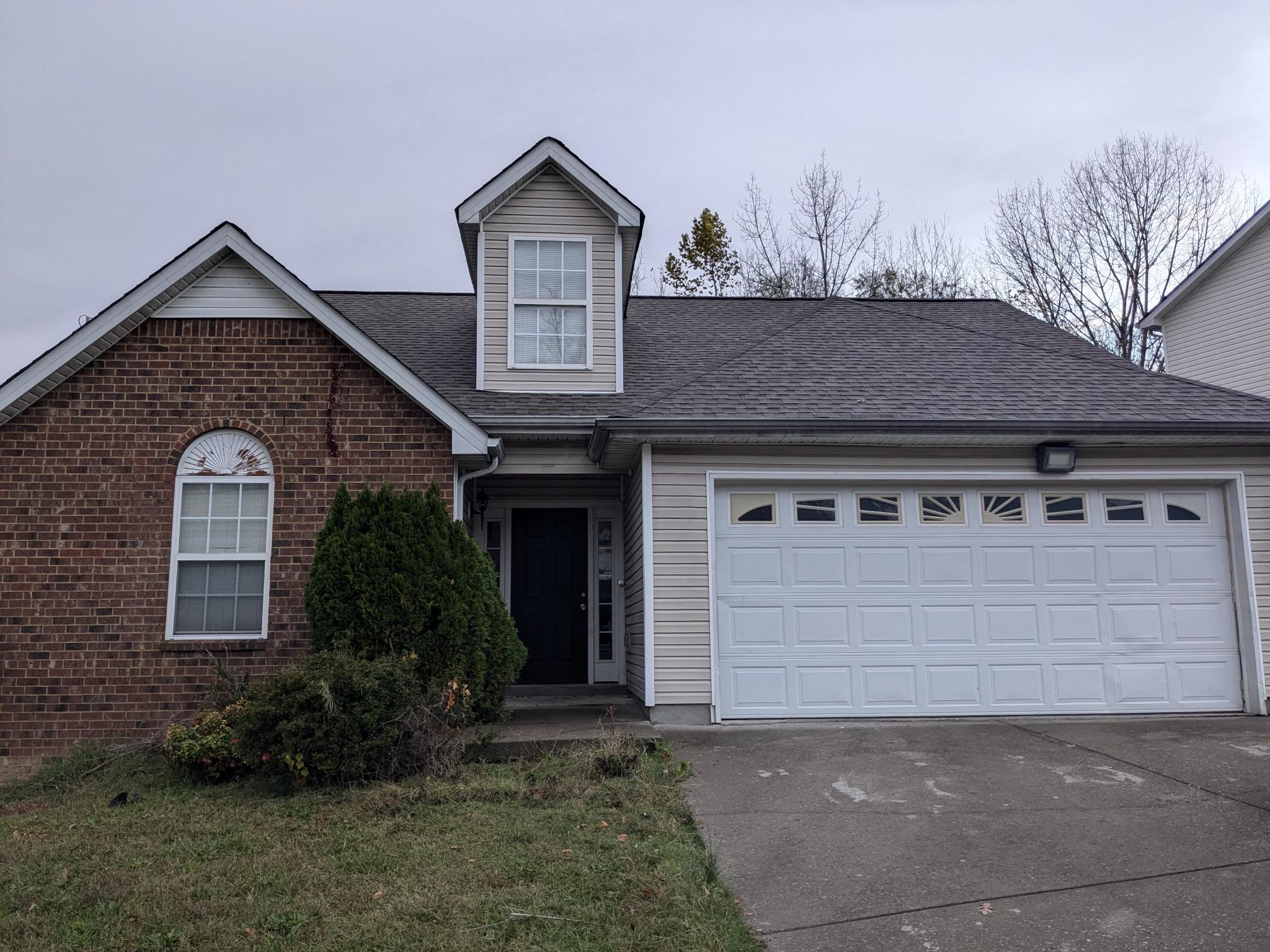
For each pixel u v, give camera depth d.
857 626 9.30
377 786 6.74
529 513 12.09
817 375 10.48
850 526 9.45
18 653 8.38
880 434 8.98
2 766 8.22
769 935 4.39
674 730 8.61
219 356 8.96
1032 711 9.32
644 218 11.09
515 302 10.86
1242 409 9.85
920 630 9.35
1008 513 9.63
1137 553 9.66
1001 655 9.38
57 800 7.04
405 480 8.98
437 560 8.23
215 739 7.24
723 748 7.88
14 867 5.30
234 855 5.46
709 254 30.59
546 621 11.93
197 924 4.45
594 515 12.03
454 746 7.22
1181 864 5.10
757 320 13.39
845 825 5.89
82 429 8.73
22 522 8.55
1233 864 5.07
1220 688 9.51
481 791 6.53
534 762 7.38
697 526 9.17
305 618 8.62
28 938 4.34
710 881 4.93
